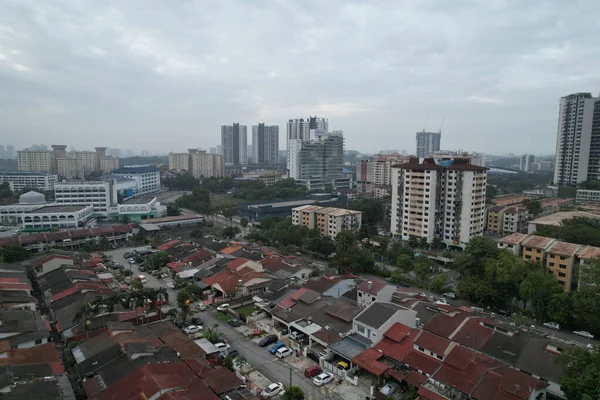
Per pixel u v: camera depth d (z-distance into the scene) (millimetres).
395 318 73375
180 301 91875
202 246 148750
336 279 103438
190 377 58562
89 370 61906
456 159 160000
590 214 172125
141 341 68188
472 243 106312
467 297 101000
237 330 84562
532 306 95062
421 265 110500
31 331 70438
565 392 55719
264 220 189625
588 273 82562
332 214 169125
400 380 61406
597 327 78750
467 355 61500
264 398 59500
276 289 101312
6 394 50312
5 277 98938
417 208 157625
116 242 163375
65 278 103062
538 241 115375
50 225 184000
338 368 66688
